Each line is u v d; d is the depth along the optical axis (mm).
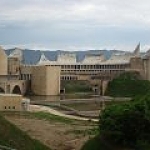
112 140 137125
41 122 191500
